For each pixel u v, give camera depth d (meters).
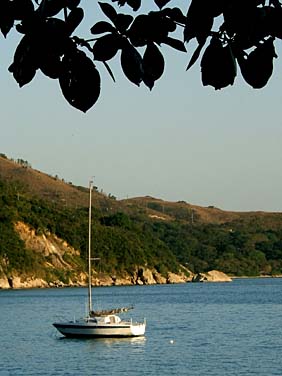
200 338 135.12
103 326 130.25
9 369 100.56
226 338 135.25
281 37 8.42
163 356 110.31
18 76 8.74
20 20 8.67
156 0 8.70
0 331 156.12
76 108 8.82
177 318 189.00
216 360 105.62
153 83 8.91
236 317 189.00
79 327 130.62
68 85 8.79
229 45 8.48
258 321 175.38
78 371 98.06
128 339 130.00
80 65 8.73
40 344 126.50
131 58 8.80
